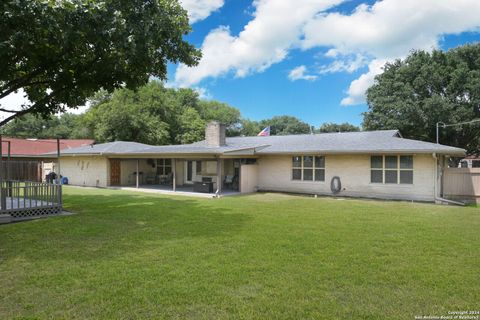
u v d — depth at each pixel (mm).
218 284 4570
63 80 10234
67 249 6352
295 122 73750
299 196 16922
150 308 3873
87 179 23578
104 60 9328
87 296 4184
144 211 11133
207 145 20203
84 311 3801
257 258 5734
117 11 7832
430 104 28594
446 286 4508
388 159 15641
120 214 10484
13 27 7109
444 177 16141
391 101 31297
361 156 16359
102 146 23984
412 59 32312
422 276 4871
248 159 19859
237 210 11477
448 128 29453
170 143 41375
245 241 6949
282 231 7973
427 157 14633
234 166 20344
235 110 61188
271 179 19406
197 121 43750
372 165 16062
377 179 15914
